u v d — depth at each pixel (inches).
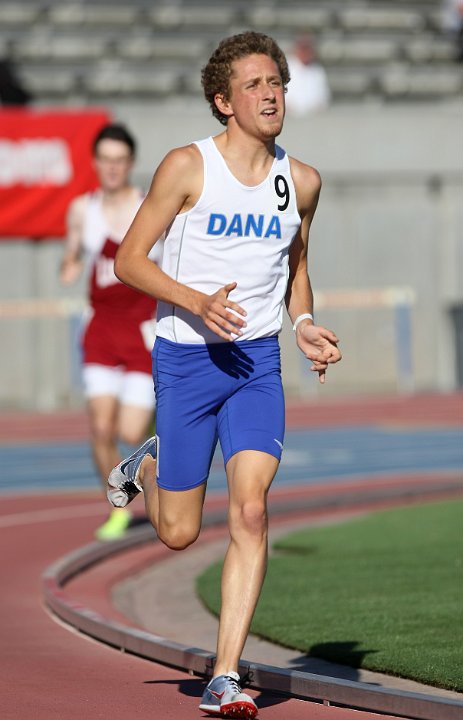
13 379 2536.9
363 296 2674.7
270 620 692.7
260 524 495.5
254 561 494.6
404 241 2723.9
